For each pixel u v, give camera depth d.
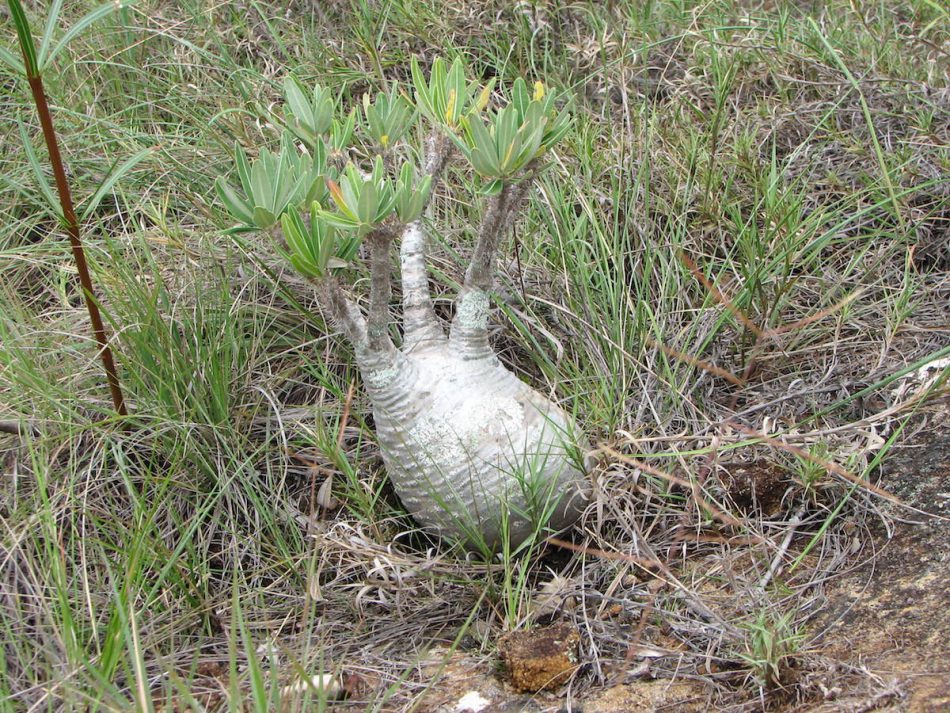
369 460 2.27
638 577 2.14
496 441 2.11
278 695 1.94
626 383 2.29
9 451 2.24
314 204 1.99
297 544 2.21
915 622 2.02
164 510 2.22
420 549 2.21
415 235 2.15
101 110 2.60
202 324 2.33
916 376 2.28
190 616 2.12
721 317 2.32
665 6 2.78
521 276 2.34
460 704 2.02
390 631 2.12
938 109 2.53
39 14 2.70
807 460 2.15
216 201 2.47
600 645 2.05
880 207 2.49
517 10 2.72
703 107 2.64
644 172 2.48
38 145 2.53
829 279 2.43
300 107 2.14
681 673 2.01
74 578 2.09
